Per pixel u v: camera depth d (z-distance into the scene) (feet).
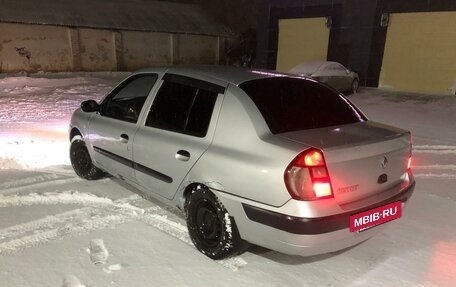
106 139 14.05
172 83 12.14
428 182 17.48
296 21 68.54
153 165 11.93
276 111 10.21
